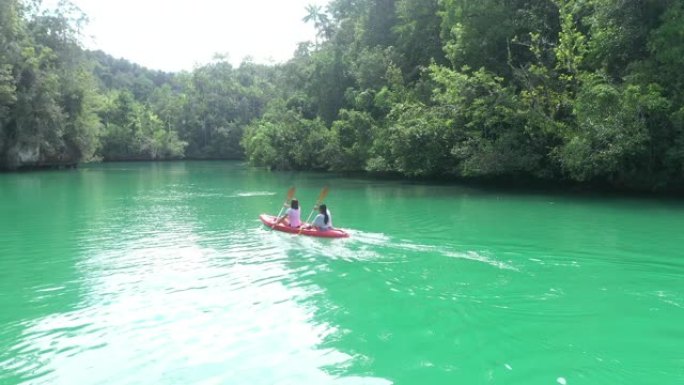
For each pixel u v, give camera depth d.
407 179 32.19
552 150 21.48
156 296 8.43
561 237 12.64
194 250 11.94
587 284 8.70
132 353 6.25
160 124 80.25
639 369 5.64
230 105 84.88
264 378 5.59
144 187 30.45
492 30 25.27
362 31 41.56
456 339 6.52
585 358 5.92
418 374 5.62
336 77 43.22
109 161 74.44
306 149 41.59
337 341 6.52
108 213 18.73
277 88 71.50
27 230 14.98
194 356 6.14
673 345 6.22
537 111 21.80
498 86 23.33
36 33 48.78
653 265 9.83
